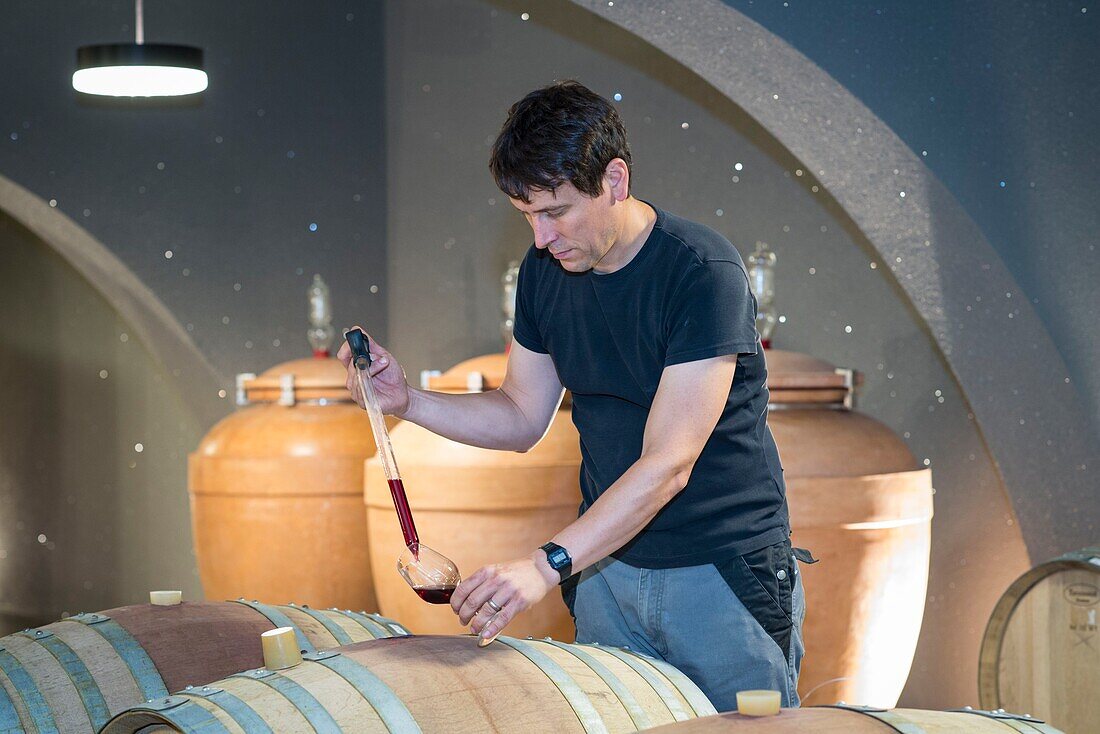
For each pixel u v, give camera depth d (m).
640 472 1.61
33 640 1.92
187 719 1.43
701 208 3.86
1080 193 3.12
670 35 3.25
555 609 3.05
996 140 3.20
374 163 4.91
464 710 1.51
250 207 4.95
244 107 4.96
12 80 4.82
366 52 4.90
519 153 1.61
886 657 3.01
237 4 4.95
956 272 3.22
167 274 4.88
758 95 3.25
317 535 3.72
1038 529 3.22
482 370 3.30
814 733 1.33
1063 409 3.16
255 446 3.74
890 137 3.20
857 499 2.85
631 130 4.02
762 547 1.82
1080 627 2.69
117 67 3.85
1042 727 1.43
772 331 3.75
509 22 4.38
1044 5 3.16
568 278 1.85
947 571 3.51
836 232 3.61
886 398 3.57
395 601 3.21
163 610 2.04
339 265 4.93
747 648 1.80
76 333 5.76
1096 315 3.11
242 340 4.91
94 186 4.85
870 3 3.20
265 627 2.03
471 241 4.57
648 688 1.67
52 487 5.91
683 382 1.69
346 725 1.46
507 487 2.98
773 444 1.90
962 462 3.45
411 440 3.17
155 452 5.43
